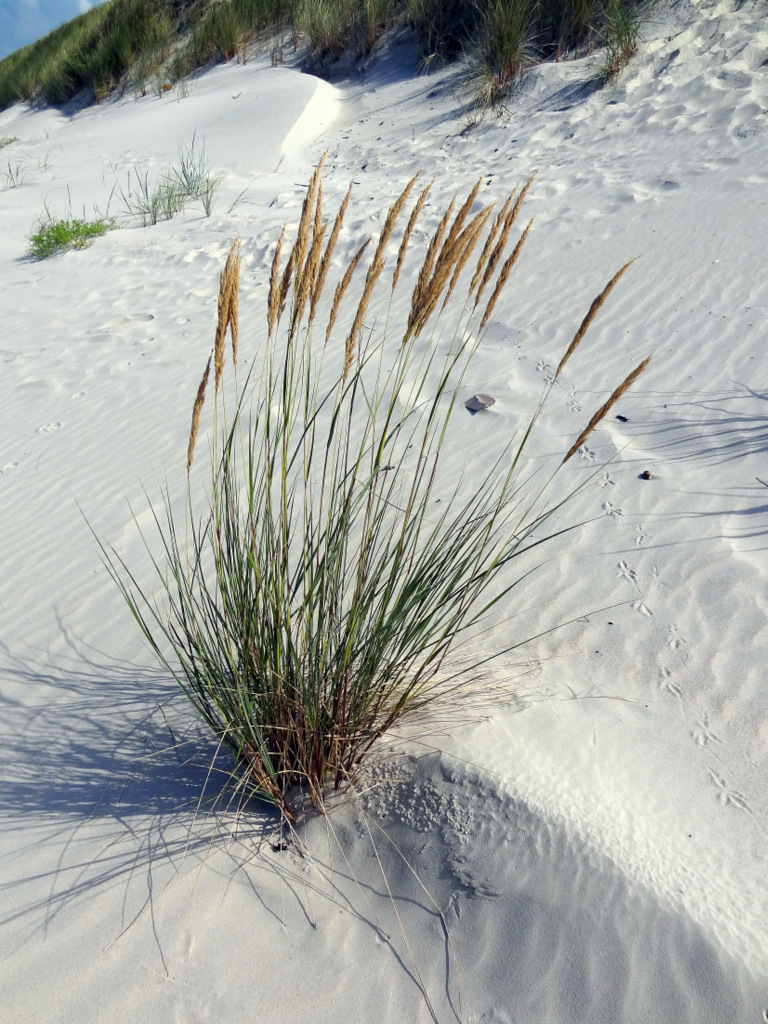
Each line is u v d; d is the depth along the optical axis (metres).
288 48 16.53
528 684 2.66
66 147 15.36
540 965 1.80
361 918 2.00
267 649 2.28
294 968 1.91
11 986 1.90
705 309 5.16
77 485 4.39
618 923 1.80
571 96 10.15
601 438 4.14
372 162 10.78
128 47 18.88
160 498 4.12
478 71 11.57
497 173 8.71
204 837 2.26
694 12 10.21
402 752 2.39
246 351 5.83
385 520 3.62
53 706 2.81
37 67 22.56
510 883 1.94
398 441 4.36
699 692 2.57
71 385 5.74
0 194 12.89
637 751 2.34
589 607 3.02
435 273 2.08
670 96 8.95
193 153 12.87
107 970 1.92
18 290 8.32
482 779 2.18
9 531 4.04
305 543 2.23
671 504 3.57
